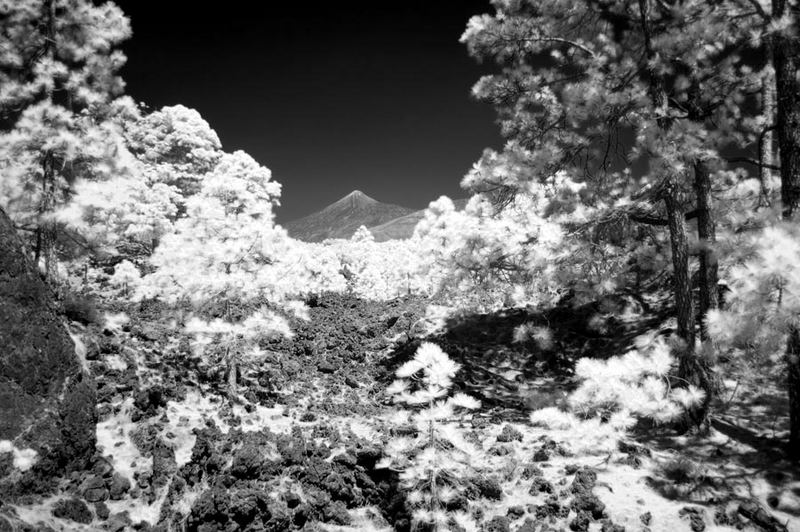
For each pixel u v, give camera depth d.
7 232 6.41
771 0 9.48
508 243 10.46
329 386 12.23
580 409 7.82
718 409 9.27
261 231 11.05
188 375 10.27
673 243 9.24
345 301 22.52
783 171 8.20
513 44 10.80
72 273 16.41
